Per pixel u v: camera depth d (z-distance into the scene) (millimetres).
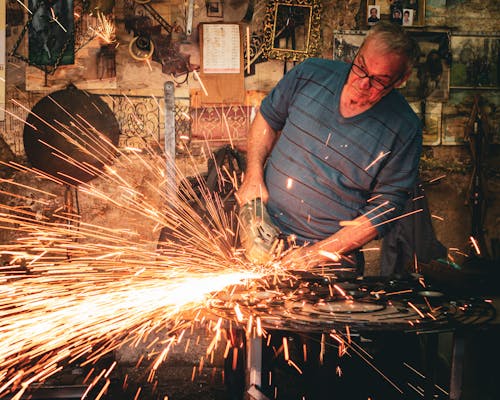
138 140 4051
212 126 4082
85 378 3068
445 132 4176
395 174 2717
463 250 4203
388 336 2420
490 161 4215
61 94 3945
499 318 1980
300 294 2205
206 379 3689
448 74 4133
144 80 4023
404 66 2439
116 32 3979
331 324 1855
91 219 4047
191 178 3629
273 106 2938
